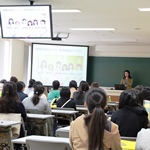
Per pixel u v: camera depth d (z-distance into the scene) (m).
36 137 2.80
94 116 2.21
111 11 6.07
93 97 2.31
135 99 3.24
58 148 2.60
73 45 12.02
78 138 2.27
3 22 5.43
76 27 8.31
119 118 3.21
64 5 5.68
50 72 11.83
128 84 11.47
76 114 5.90
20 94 5.46
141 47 11.95
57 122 5.66
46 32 5.31
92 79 12.56
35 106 5.12
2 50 10.34
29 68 12.34
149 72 12.01
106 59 12.51
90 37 10.27
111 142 2.21
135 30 8.36
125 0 5.13
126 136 3.17
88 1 5.31
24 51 12.09
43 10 5.21
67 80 11.95
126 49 12.11
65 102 5.79
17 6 5.28
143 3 5.27
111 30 8.56
